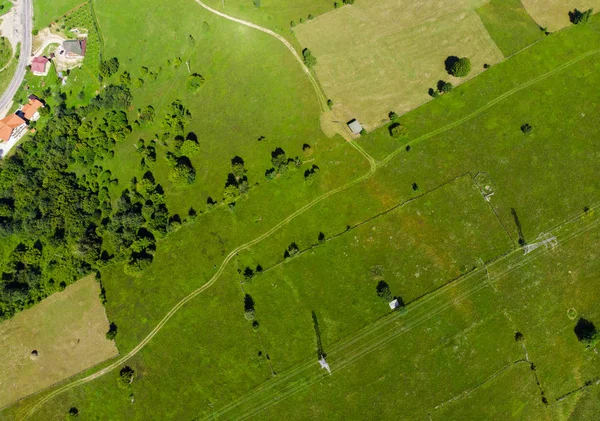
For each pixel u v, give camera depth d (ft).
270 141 245.86
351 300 223.51
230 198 233.96
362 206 232.94
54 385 232.12
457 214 228.84
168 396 225.35
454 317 219.00
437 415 213.05
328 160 239.71
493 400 213.46
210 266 234.79
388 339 219.00
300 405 218.18
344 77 251.19
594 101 236.22
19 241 251.39
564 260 221.25
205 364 225.97
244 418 219.82
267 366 221.66
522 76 241.35
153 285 236.43
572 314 217.36
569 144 232.32
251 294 229.45
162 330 231.50
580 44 243.81
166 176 249.75
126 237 237.66
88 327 236.43
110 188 252.21
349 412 215.72
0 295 237.04
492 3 254.27
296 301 226.17
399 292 222.28
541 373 214.07
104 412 227.61
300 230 232.94
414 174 234.58
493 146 234.58
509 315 218.59
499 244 223.92
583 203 225.97
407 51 252.01
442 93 242.37
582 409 211.00
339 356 219.20
